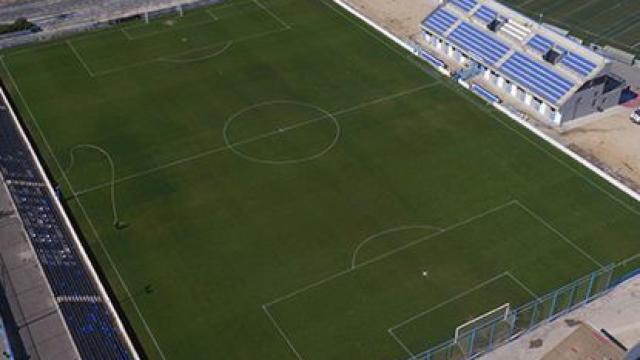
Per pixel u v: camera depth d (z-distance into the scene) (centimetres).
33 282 6331
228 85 9444
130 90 9344
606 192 7606
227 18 11019
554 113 8725
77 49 10244
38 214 7250
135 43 10388
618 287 6506
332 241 7012
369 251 6888
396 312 6256
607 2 11681
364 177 7838
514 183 7744
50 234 7000
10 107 8919
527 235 7056
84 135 8525
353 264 6744
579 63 8781
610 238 7019
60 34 10550
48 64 9919
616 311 6281
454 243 6969
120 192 7650
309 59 10012
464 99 9156
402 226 7181
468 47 9850
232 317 6231
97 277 6562
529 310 6216
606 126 8744
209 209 7419
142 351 5922
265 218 7294
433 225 7194
